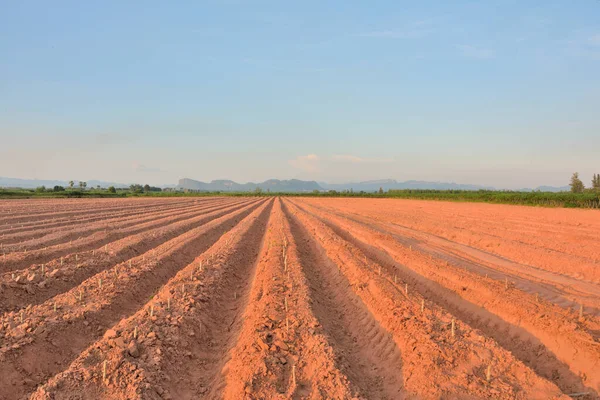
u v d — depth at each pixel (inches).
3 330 366.9
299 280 558.9
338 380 303.6
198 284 532.4
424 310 430.6
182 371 343.9
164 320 402.3
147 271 600.7
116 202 2480.3
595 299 497.4
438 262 660.1
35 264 616.1
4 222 1191.6
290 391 294.0
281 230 1084.5
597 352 323.9
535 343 375.6
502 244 830.5
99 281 515.2
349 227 1184.2
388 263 729.6
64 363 354.9
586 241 836.6
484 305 469.7
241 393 290.5
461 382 297.1
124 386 293.1
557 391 287.6
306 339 372.5
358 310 482.9
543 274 639.8
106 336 360.5
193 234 978.7
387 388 321.4
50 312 420.2
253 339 366.0
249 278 665.6
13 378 313.1
